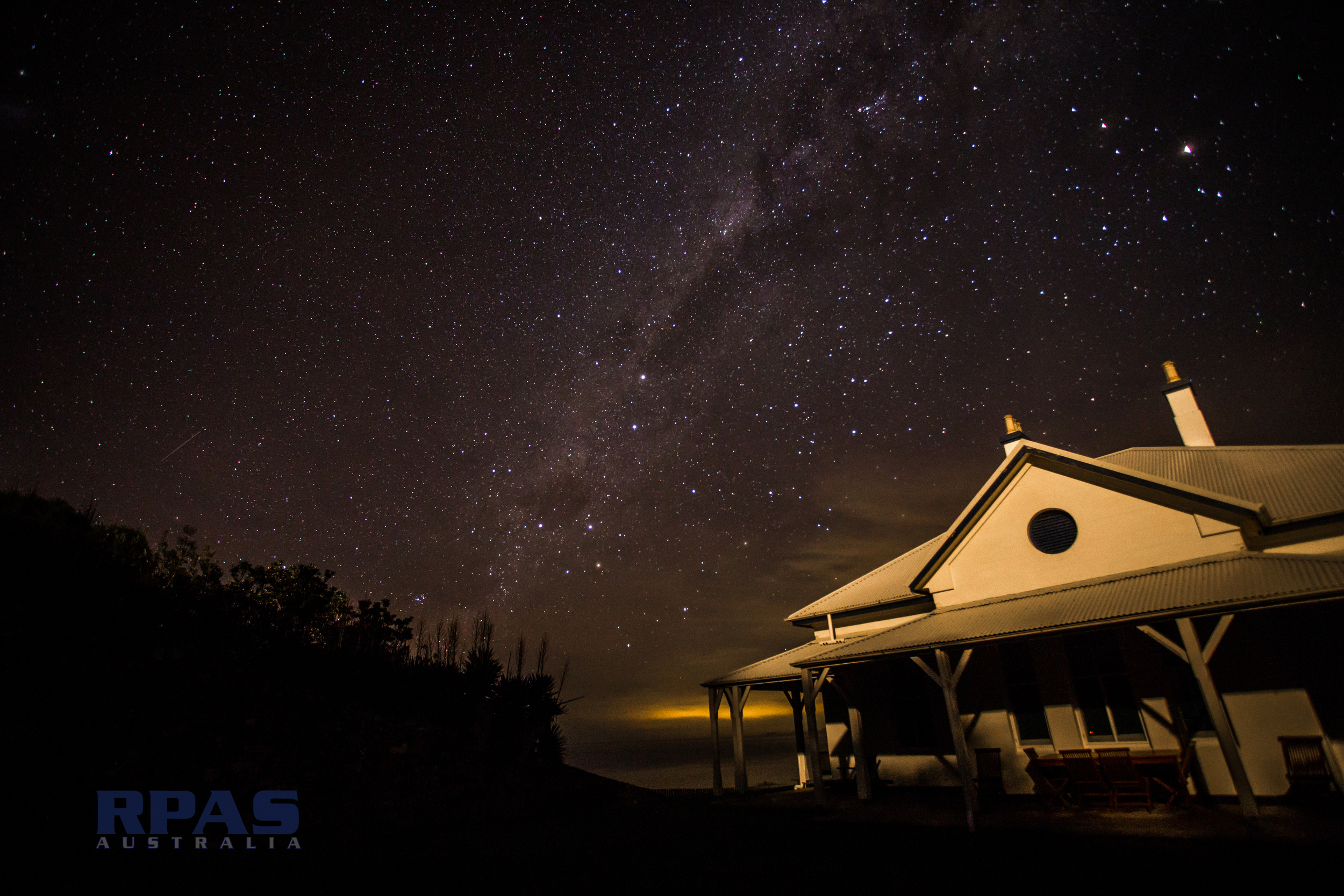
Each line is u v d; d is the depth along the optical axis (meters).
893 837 8.81
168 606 11.89
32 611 9.76
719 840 9.04
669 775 36.97
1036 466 12.40
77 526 12.59
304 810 8.90
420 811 10.14
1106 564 11.27
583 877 7.04
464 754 12.51
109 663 9.71
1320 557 9.09
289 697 11.44
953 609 12.50
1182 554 10.67
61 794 7.13
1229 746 8.25
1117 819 9.04
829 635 15.73
